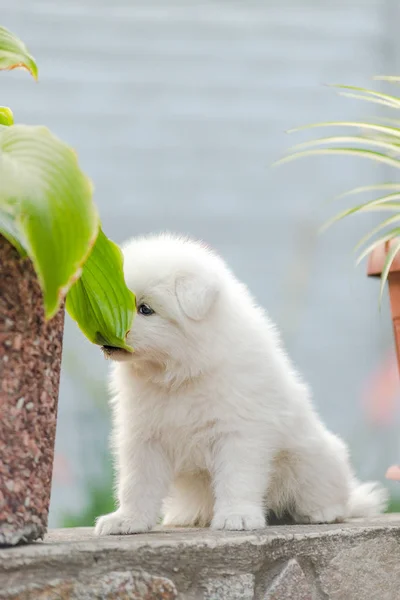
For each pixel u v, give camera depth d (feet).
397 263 15.48
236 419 13.87
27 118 32.91
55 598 10.47
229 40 34.22
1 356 10.64
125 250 14.47
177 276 13.69
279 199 33.99
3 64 10.97
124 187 33.37
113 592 10.84
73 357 25.61
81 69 33.42
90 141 33.32
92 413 25.59
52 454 11.28
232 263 33.58
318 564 12.61
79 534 13.57
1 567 10.24
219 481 13.93
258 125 34.09
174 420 13.96
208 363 13.73
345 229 33.83
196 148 33.86
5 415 10.64
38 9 33.27
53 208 9.71
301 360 32.73
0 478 10.60
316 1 34.42
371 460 28.86
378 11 34.47
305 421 14.92
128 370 14.20
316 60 34.30
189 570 11.51
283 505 15.38
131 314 12.21
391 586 13.26
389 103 15.43
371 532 13.32
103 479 22.44
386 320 33.24
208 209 33.78
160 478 14.28
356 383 32.73
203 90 34.01
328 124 14.79
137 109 33.68
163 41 33.96
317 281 33.58
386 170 33.58
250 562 11.93
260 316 15.14
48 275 9.68
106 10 33.73
